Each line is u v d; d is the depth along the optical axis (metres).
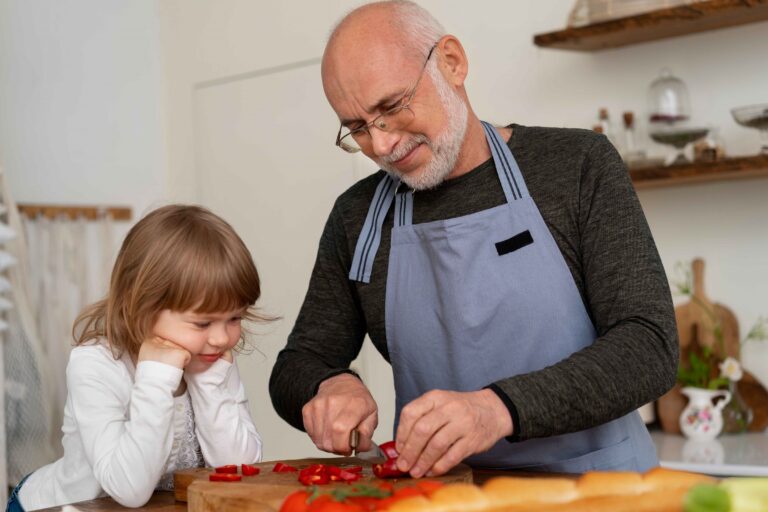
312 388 1.52
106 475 1.37
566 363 1.27
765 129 2.29
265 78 3.43
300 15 3.31
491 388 1.24
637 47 2.61
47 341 3.12
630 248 1.38
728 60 2.49
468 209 1.53
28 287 2.91
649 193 2.66
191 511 1.19
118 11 3.59
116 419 1.46
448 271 1.52
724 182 2.52
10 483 2.82
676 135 2.39
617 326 1.33
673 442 2.40
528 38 2.80
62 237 3.22
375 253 1.60
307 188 3.32
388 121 1.40
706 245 2.56
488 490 0.93
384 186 1.63
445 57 1.49
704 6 2.29
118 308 1.51
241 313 1.56
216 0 3.56
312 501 0.99
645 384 1.27
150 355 1.43
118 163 3.55
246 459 1.58
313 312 1.71
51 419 3.00
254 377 3.44
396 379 1.62
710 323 2.55
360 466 1.39
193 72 3.65
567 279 1.47
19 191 3.20
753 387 2.51
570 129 1.54
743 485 0.92
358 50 1.40
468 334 1.50
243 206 3.52
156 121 3.71
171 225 1.51
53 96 3.34
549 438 1.47
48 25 3.34
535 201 1.49
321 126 3.27
